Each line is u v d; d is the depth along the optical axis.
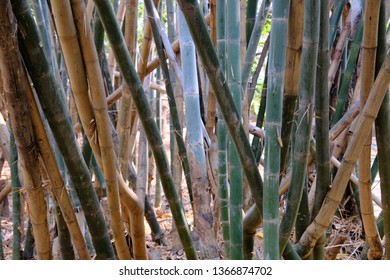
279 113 1.08
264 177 1.11
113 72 2.26
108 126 1.16
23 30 0.97
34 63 1.02
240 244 1.33
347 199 2.43
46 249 1.26
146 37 1.81
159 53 1.77
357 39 1.92
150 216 2.42
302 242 1.40
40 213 1.18
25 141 1.07
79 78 1.08
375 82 1.18
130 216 1.52
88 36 1.05
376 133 1.34
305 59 1.14
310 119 1.18
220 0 1.40
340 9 1.92
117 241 1.40
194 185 1.67
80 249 1.30
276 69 1.05
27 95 1.05
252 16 1.80
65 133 1.10
